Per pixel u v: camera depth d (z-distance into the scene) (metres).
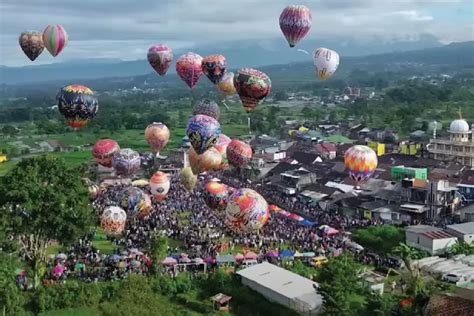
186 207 103.00
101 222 75.62
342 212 105.31
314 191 115.38
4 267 57.72
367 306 56.28
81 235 71.38
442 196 97.31
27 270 66.94
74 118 71.56
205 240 82.00
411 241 79.25
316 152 156.62
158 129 88.06
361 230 83.56
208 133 66.75
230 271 69.06
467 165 135.25
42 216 66.94
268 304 60.88
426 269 67.56
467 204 99.81
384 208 100.00
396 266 71.38
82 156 185.62
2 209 65.88
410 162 133.38
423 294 52.78
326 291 54.72
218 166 74.56
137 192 82.06
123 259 72.69
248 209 56.47
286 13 71.50
